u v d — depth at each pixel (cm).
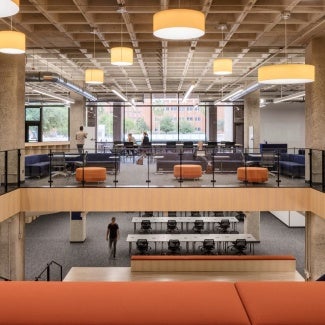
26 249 1570
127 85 2081
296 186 1031
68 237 1750
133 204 1026
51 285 153
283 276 1130
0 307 135
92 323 126
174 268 1180
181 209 1023
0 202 871
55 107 2911
